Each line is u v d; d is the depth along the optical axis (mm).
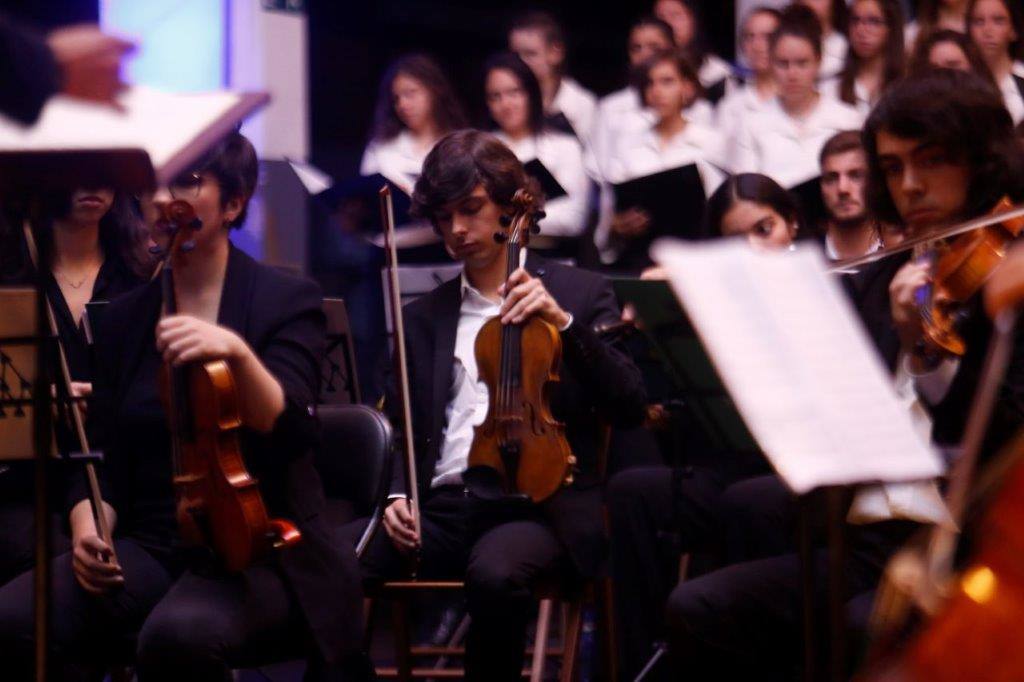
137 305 6922
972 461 4441
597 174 12914
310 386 6594
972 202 5855
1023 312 5504
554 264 8258
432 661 10773
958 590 3334
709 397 6758
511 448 7539
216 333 6062
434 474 8062
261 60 13867
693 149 12500
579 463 7859
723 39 20141
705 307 4246
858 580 6172
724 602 6242
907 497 5652
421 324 8281
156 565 6727
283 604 6336
